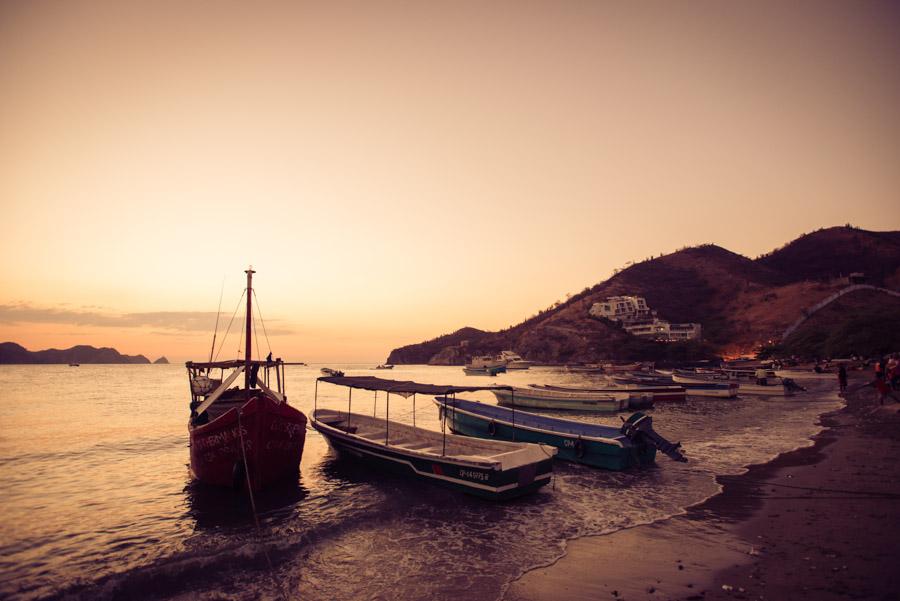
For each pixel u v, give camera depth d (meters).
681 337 178.12
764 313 183.62
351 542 10.13
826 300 156.50
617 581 7.96
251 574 8.70
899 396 30.03
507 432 19.59
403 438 17.56
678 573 8.15
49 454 20.77
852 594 7.02
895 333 81.81
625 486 14.08
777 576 7.76
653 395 41.25
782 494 12.47
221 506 13.04
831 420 26.33
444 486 13.51
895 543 8.84
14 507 13.23
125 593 8.16
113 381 93.06
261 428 13.92
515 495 12.62
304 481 15.35
